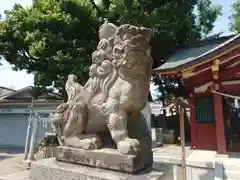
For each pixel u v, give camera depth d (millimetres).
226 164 4453
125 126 2018
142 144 2143
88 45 7020
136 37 1917
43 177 2070
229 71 5566
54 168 2016
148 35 1990
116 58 2051
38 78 6832
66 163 2178
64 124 2383
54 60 6242
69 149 2197
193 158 4992
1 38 6668
